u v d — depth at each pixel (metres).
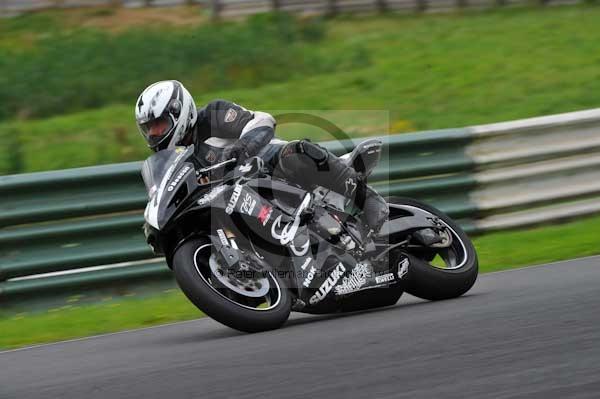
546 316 14.88
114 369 14.24
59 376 14.21
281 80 44.47
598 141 27.16
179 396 12.05
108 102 42.75
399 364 12.59
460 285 18.23
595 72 41.03
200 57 47.50
